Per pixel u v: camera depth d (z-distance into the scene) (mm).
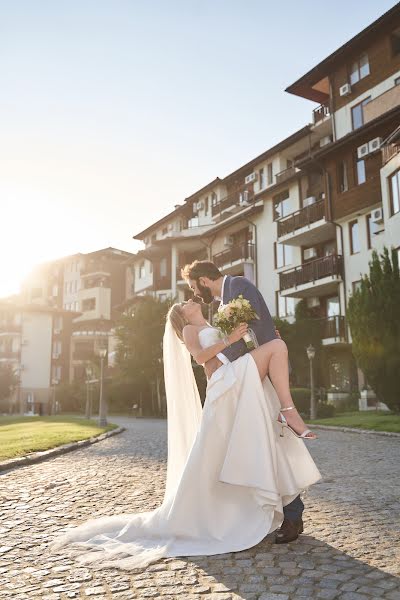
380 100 25953
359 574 3322
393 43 27641
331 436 14656
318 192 32344
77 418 34750
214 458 4137
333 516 5012
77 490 6672
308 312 32469
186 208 48281
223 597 2975
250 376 4168
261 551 3859
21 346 67688
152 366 38312
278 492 3941
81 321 70812
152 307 38781
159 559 3734
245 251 37562
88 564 3641
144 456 10531
